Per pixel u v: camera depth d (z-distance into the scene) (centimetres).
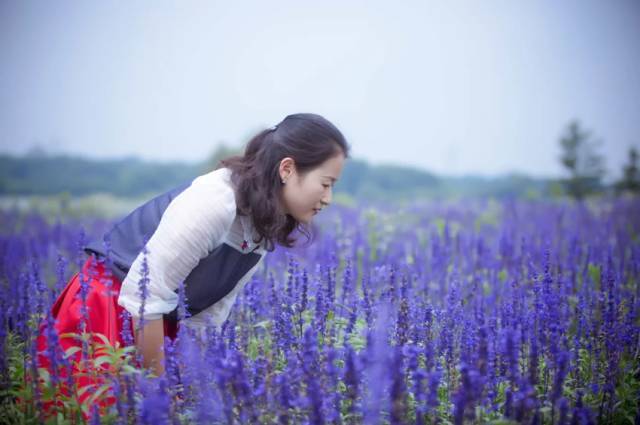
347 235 731
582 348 370
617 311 385
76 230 973
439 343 334
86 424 288
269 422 268
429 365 284
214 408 267
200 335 316
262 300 412
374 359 257
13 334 365
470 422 281
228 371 257
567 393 320
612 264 530
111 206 1800
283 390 263
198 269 336
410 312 358
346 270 394
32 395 287
